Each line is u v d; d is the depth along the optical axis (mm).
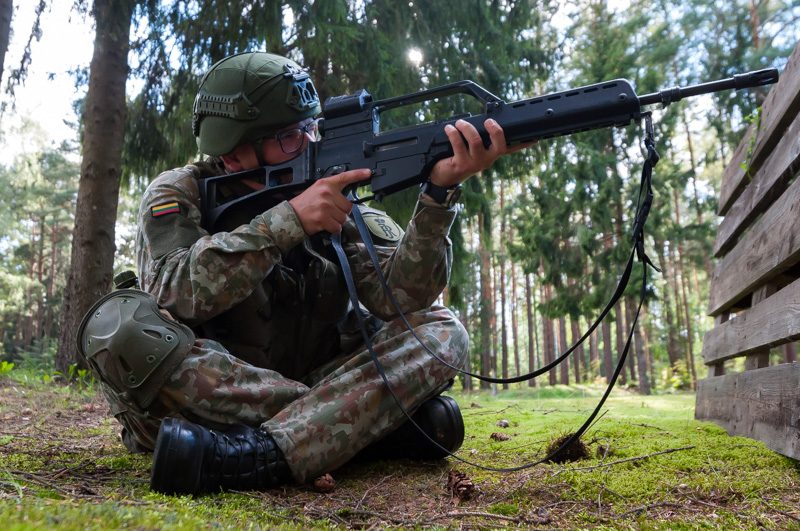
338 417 1676
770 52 7863
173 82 6316
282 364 2039
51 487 1426
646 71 9508
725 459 1909
